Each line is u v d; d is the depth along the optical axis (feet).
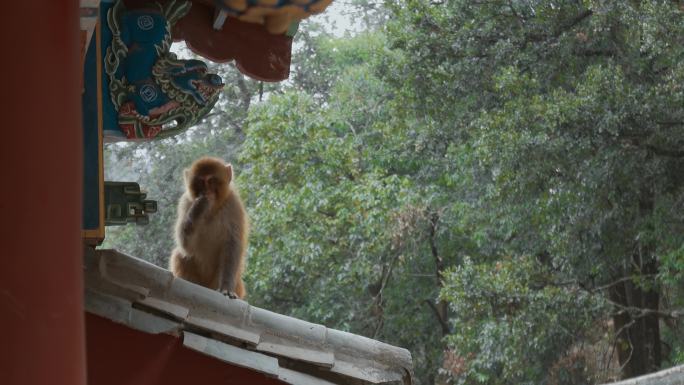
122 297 15.46
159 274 16.10
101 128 16.72
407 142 77.30
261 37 19.63
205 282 23.53
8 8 9.56
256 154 73.41
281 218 70.18
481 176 71.87
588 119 59.26
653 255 64.23
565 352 65.16
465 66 68.64
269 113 73.41
